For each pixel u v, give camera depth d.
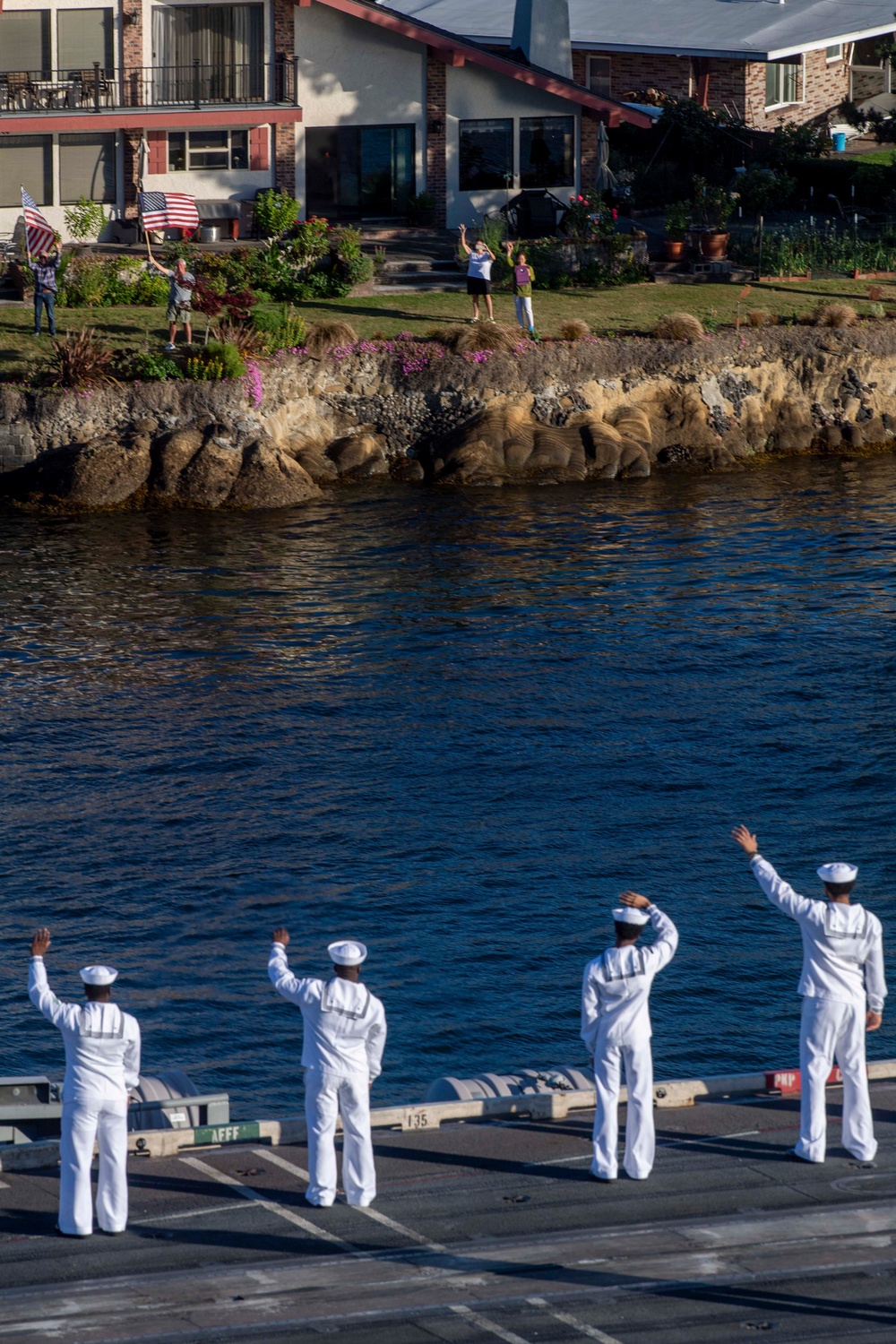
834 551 78.62
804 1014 27.25
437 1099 30.67
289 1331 22.42
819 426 101.25
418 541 81.00
